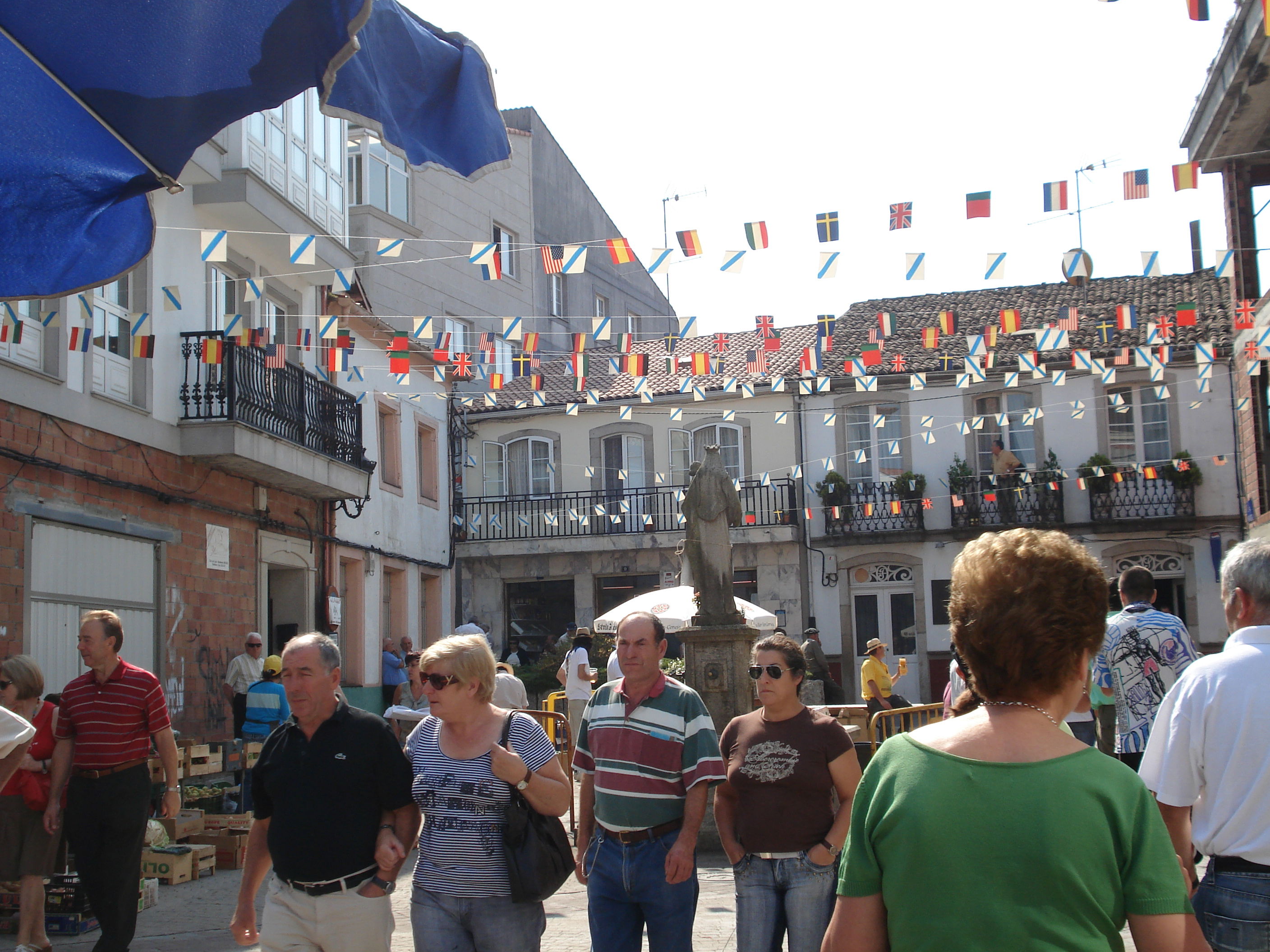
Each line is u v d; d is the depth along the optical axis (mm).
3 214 5105
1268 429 21453
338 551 20312
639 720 5004
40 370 12477
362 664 21297
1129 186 8547
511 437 29719
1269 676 3617
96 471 13305
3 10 4281
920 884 2297
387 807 4535
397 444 23906
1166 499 25703
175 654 14859
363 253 26703
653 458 28703
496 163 5707
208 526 15820
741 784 4926
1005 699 2426
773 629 16812
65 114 4703
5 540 11750
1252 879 3578
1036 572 2410
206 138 4824
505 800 4434
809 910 4762
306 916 4402
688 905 4895
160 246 14695
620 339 14219
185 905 8766
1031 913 2217
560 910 8109
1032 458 26688
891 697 15180
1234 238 20828
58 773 6648
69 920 7840
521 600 29359
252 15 4297
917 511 26797
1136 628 6016
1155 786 3775
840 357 27953
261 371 16141
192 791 11656
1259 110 18766
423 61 5395
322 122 18453
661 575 28391
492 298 31438
